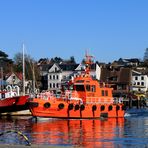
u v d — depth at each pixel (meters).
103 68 146.62
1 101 65.94
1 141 35.56
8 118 62.12
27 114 65.94
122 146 34.28
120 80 138.62
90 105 58.38
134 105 110.88
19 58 156.25
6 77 134.12
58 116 56.19
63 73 146.38
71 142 36.06
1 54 160.62
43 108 55.34
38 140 37.03
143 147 33.84
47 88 147.38
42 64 160.62
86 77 59.72
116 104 62.19
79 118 57.25
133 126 50.19
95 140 37.47
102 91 60.62
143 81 147.25
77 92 59.06
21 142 35.00
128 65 175.12
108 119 59.41
